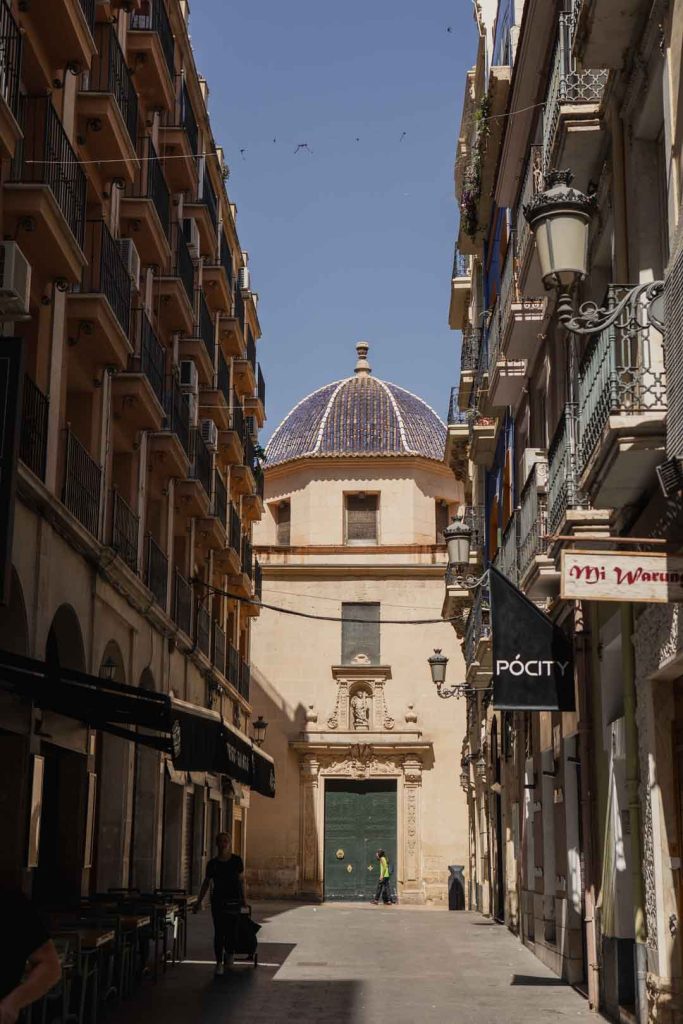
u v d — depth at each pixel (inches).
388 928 1039.0
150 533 934.4
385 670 1749.5
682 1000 417.1
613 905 502.9
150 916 610.9
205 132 1267.2
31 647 592.1
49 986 217.5
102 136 736.3
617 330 396.8
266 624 1775.3
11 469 443.2
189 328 1040.2
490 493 1070.4
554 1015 511.2
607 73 505.0
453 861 1688.0
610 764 517.0
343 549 1798.7
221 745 584.4
